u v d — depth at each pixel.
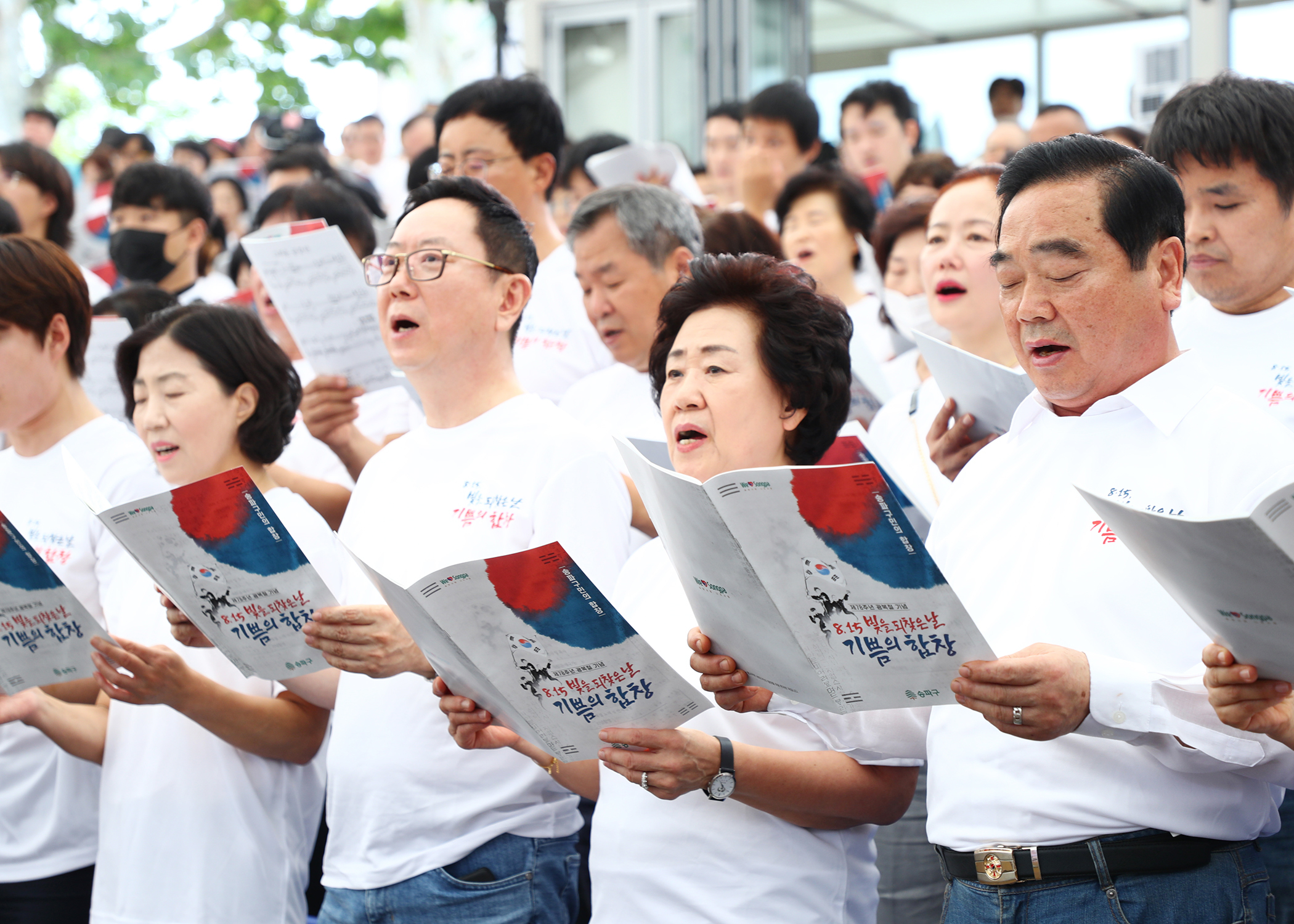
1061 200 1.84
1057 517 1.90
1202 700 1.66
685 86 10.18
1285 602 1.42
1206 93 2.44
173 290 5.15
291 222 4.73
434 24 19.11
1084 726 1.72
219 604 2.27
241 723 2.61
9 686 2.62
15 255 3.04
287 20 19.53
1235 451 1.72
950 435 2.61
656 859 2.11
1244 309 2.51
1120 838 1.77
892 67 7.89
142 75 19.39
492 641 1.91
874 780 2.13
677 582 2.31
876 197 5.65
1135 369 1.86
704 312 2.17
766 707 2.01
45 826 2.97
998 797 1.84
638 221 3.32
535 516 2.47
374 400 3.98
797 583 1.72
